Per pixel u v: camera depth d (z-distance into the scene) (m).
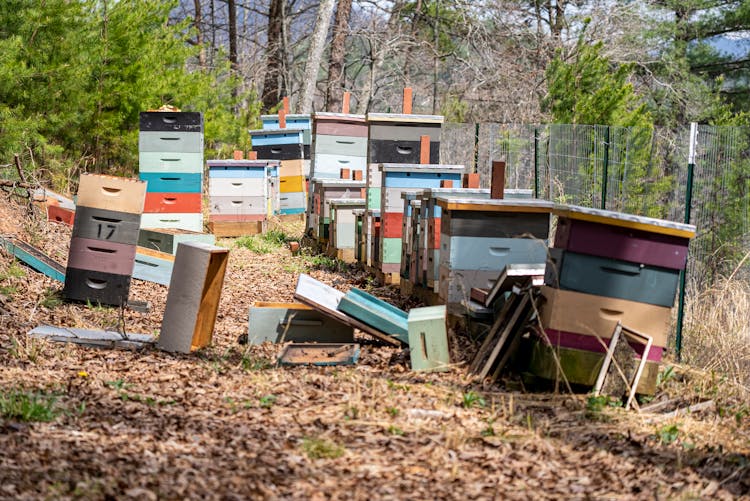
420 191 10.84
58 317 8.66
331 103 30.09
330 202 13.91
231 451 5.24
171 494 4.54
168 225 13.59
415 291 10.36
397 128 12.65
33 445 5.03
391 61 35.91
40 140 13.70
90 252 9.24
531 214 8.28
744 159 9.26
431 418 6.05
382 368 7.48
